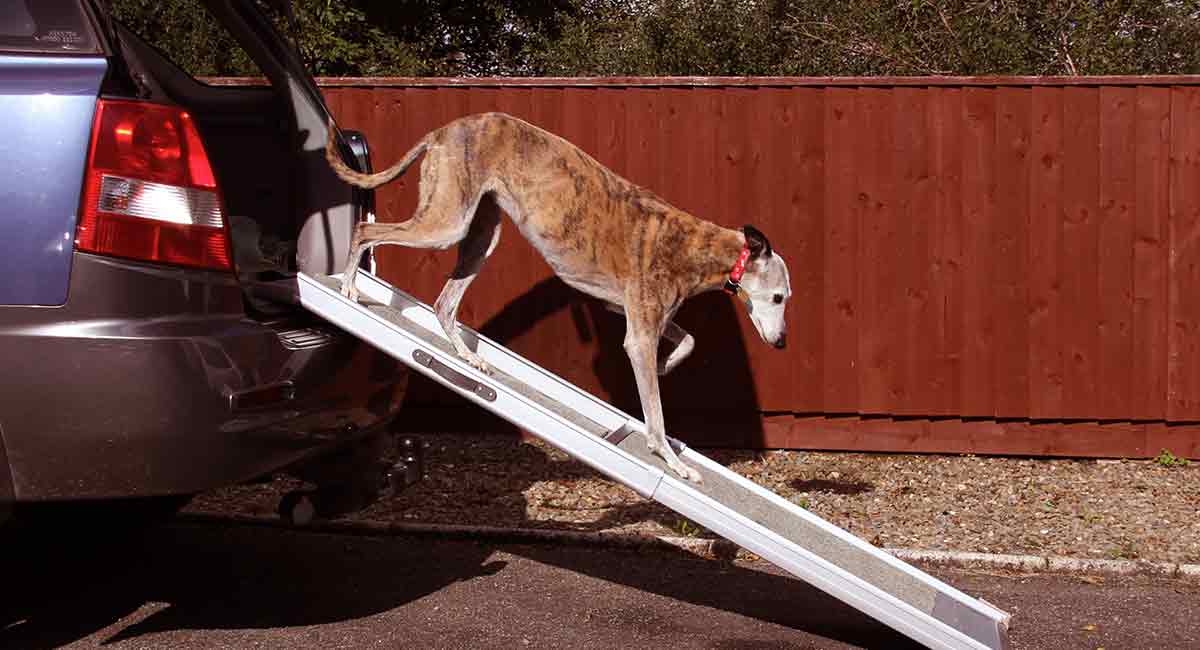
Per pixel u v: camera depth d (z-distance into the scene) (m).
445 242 4.77
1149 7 11.67
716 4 13.23
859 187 7.64
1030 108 7.52
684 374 7.80
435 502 6.28
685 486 4.18
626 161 7.74
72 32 3.55
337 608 4.49
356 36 16.08
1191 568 5.21
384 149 7.87
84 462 3.43
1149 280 7.50
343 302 4.19
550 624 4.37
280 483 6.51
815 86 7.62
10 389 3.38
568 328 7.85
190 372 3.49
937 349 7.66
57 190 3.41
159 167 3.52
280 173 5.00
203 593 4.64
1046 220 7.55
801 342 7.73
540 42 19.48
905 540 5.73
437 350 4.21
